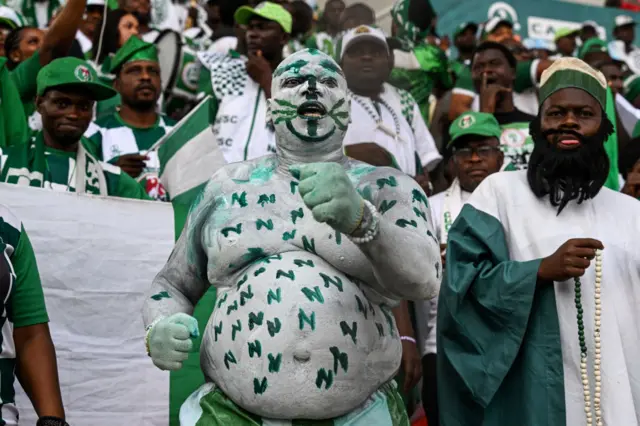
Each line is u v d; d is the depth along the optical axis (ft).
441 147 32.07
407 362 22.25
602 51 38.60
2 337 16.84
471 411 19.83
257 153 28.50
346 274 15.57
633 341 19.08
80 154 23.98
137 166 25.73
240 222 15.81
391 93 28.91
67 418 21.01
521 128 29.71
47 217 21.74
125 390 21.40
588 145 20.12
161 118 29.40
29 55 31.37
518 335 18.98
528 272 19.02
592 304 19.04
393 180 15.83
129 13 34.73
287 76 16.28
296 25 35.35
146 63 28.96
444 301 19.86
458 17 42.86
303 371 15.02
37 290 17.61
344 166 16.30
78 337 21.36
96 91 24.07
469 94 32.22
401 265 14.66
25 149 23.61
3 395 16.66
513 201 20.27
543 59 37.06
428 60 32.53
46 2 39.50
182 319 15.29
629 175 28.53
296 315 15.07
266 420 15.44
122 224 22.13
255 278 15.42
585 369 18.78
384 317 15.81
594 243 18.67
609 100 28.91
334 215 13.92
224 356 15.46
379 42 28.27
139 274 22.02
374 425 15.49
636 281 19.48
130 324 21.74
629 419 18.58
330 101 16.20
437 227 24.98
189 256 16.49
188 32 40.09
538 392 18.78
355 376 15.23
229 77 29.66
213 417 15.66
